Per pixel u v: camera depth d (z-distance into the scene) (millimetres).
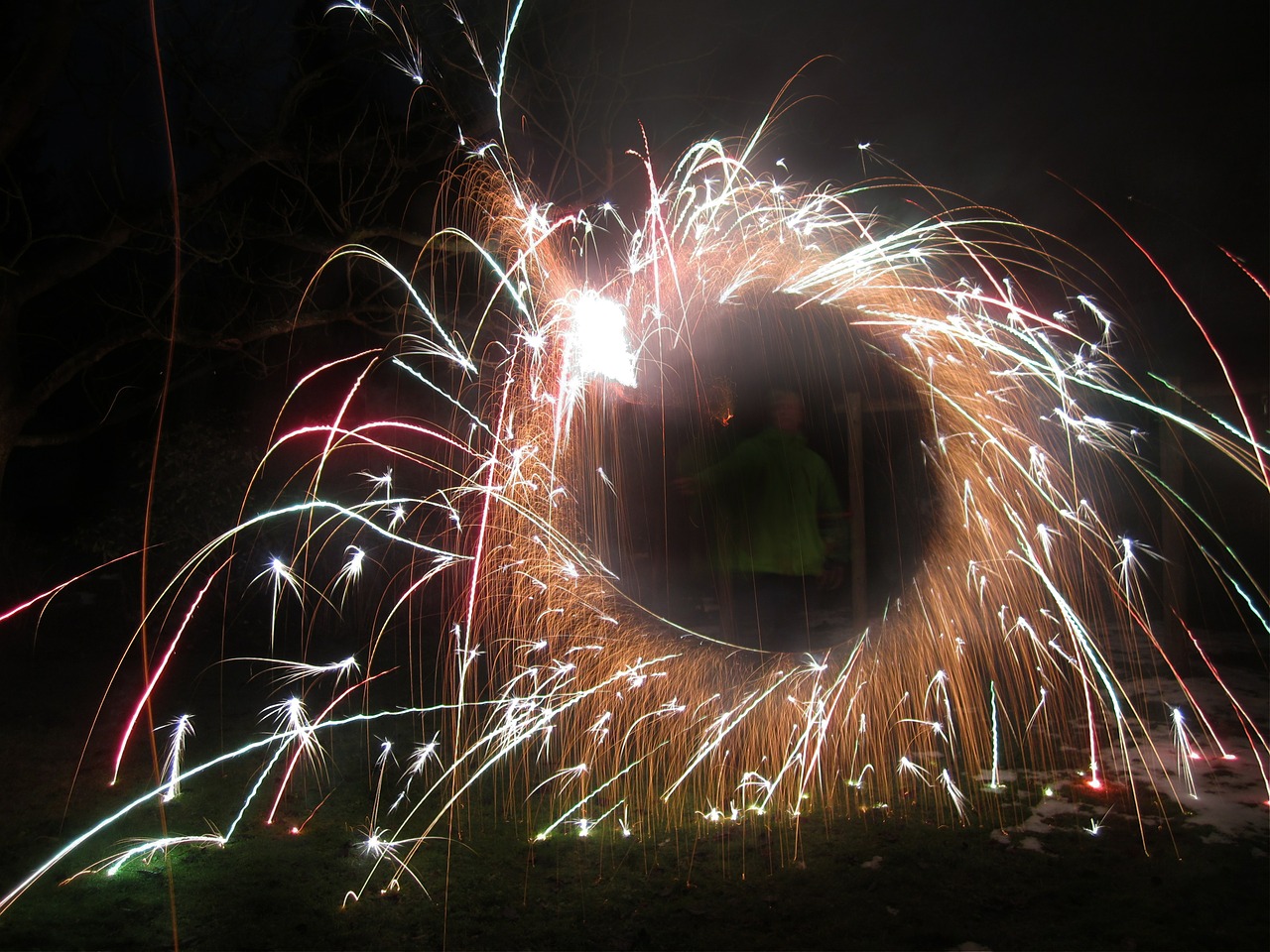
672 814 3963
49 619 9727
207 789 4617
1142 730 4738
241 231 7469
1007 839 3588
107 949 3047
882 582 7168
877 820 3809
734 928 3041
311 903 3336
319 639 8727
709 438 5535
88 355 7203
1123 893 3139
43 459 12789
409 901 3330
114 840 3982
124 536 8711
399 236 7879
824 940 2934
